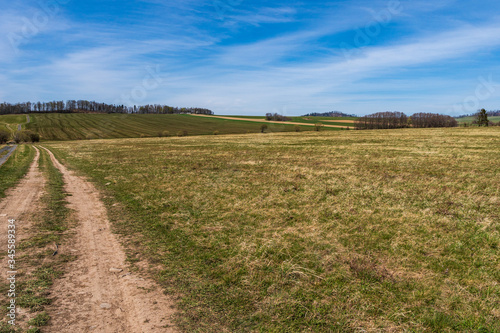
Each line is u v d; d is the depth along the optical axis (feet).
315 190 47.06
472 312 16.30
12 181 58.29
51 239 27.48
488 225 29.32
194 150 129.29
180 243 26.99
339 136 180.34
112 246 26.35
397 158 83.51
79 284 19.48
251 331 15.11
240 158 95.45
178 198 43.78
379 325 15.46
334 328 15.33
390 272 20.75
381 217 32.91
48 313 16.14
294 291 18.65
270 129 307.58
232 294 18.54
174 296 18.29
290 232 28.99
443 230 28.63
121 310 16.66
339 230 29.30
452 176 55.83
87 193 49.21
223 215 35.06
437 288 18.71
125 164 87.81
